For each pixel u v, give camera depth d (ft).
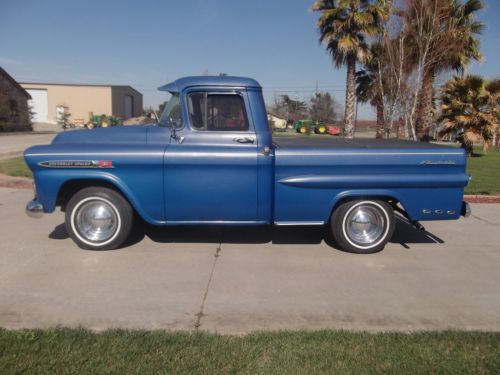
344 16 70.85
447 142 71.10
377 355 9.88
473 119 58.29
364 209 17.20
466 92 58.85
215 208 16.46
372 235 17.40
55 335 10.36
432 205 16.83
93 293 13.26
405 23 41.34
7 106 128.77
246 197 16.42
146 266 15.58
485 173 38.99
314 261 16.53
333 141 20.34
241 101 16.58
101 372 8.98
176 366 9.26
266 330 11.12
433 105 62.85
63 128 170.09
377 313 12.36
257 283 14.33
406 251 18.02
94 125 155.94
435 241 19.52
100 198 16.57
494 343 10.49
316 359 9.67
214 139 16.57
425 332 11.05
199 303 12.76
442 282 14.75
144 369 9.13
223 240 18.79
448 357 9.86
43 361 9.30
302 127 144.87
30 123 139.44
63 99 209.56
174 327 11.30
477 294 13.82
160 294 13.30
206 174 16.17
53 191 16.24
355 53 70.38
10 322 11.34
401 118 44.70
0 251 16.89
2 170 36.58
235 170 16.19
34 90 206.59
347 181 16.29
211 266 15.75
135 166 15.98
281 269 15.64
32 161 15.99
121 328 11.03
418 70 41.39
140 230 19.89
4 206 24.44
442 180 16.53
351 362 9.58
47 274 14.67
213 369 9.20
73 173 16.10
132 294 13.26
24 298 12.83
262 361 9.55
